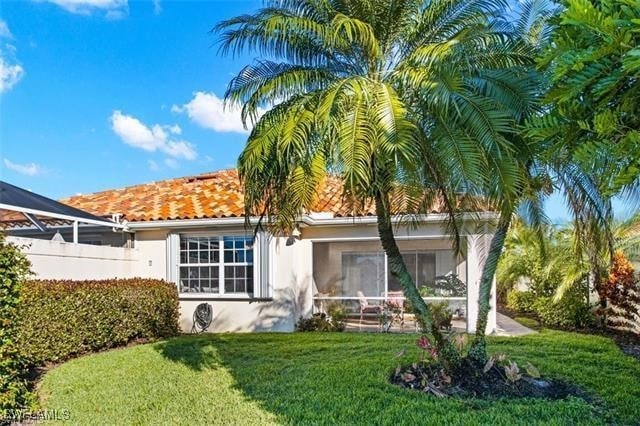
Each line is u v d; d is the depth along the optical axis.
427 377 8.81
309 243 17.11
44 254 12.60
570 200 9.30
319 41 8.14
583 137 2.74
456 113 7.37
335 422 6.97
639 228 14.35
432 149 7.69
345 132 6.95
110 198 21.02
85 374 10.07
